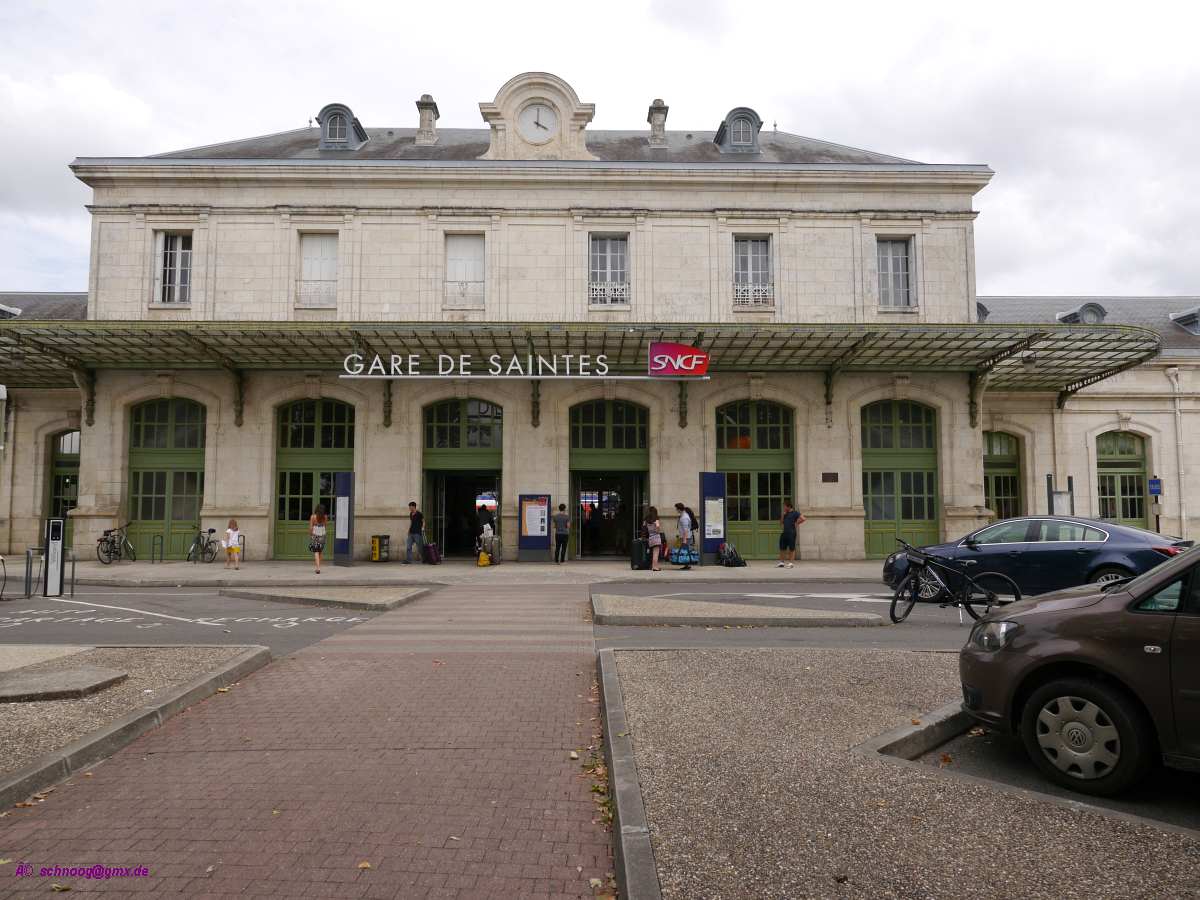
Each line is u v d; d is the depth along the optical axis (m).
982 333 17.83
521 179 20.75
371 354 19.41
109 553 19.45
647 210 20.88
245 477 20.44
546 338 18.88
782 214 21.03
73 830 3.69
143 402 20.84
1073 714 4.22
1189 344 25.89
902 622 10.03
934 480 21.19
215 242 20.66
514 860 3.41
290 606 11.95
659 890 2.88
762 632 9.22
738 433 21.28
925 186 21.14
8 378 22.36
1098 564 10.88
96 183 20.62
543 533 19.95
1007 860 3.14
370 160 20.67
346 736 5.14
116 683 6.06
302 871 3.29
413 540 19.59
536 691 6.34
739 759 4.31
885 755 4.46
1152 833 3.39
